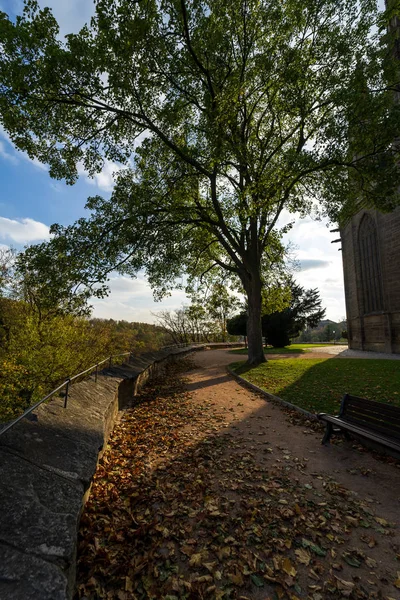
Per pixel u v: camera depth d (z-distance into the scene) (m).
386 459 4.78
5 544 1.72
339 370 12.13
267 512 3.53
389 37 12.31
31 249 11.53
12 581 1.52
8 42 9.34
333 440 5.65
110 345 15.03
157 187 14.59
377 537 3.08
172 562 2.82
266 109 15.19
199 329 48.91
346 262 27.12
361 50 11.75
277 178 12.66
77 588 2.46
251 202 14.06
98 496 3.92
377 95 11.37
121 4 9.57
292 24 12.50
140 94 12.30
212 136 12.12
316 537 3.09
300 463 4.78
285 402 8.27
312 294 39.69
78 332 12.12
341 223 16.31
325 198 13.73
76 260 12.01
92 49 10.48
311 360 16.12
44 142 12.77
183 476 4.47
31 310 13.00
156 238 14.34
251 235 16.42
